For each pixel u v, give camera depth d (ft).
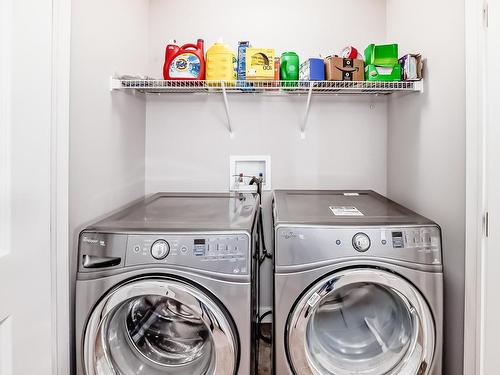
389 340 5.17
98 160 5.41
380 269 4.65
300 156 7.78
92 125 5.19
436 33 5.53
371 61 6.10
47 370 3.96
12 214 3.35
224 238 4.43
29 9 3.59
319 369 4.79
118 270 4.38
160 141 7.76
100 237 4.46
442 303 4.67
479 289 4.49
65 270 4.40
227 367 4.36
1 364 3.22
